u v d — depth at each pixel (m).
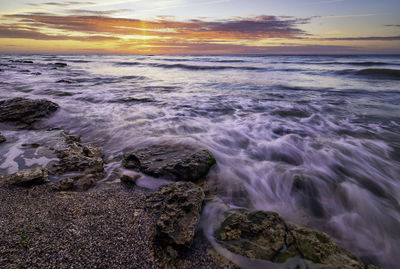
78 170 4.70
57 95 12.66
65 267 2.39
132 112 9.49
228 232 3.03
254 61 48.75
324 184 4.45
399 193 4.21
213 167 4.94
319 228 3.36
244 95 13.38
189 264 2.60
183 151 5.62
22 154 5.34
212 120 8.65
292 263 2.56
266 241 2.86
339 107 10.48
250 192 4.21
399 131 7.39
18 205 3.52
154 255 2.64
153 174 4.56
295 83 17.92
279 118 8.91
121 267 2.46
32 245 2.66
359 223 3.47
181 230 2.91
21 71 28.17
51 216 3.26
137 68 36.16
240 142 6.58
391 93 13.29
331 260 2.57
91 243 2.76
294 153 5.82
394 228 3.38
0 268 2.30
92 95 12.88
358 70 22.22
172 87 16.44
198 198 3.53
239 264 2.60
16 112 7.85
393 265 2.80
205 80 20.50
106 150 6.06
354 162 5.34
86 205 3.59
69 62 55.97
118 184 4.34
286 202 3.96
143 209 3.47
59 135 6.61
